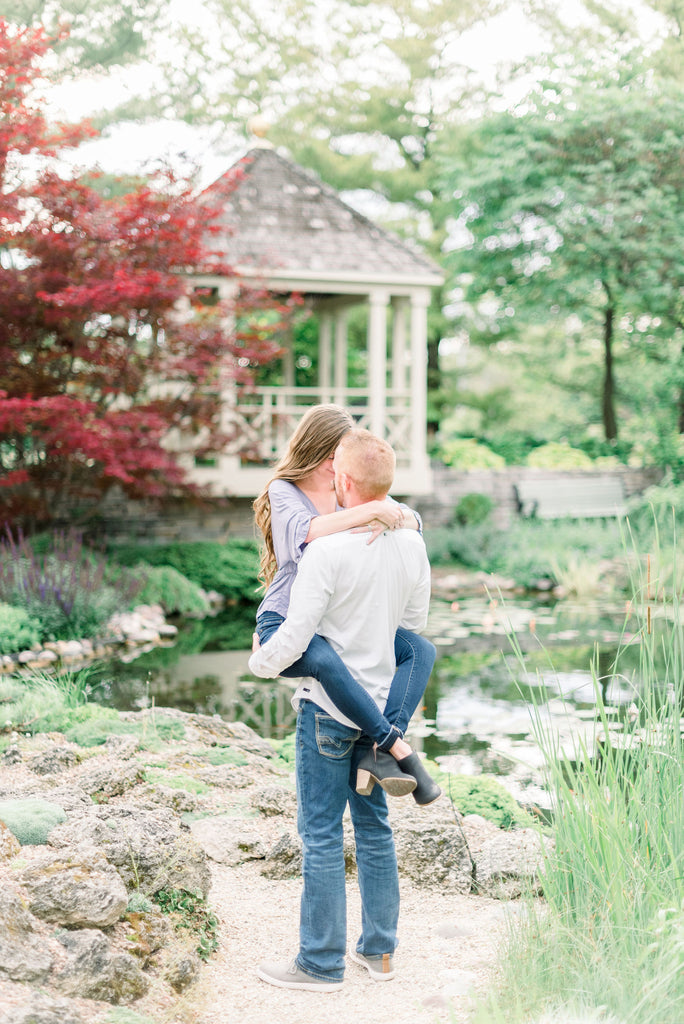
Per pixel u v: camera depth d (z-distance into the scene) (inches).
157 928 111.9
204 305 515.8
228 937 123.7
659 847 117.0
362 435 108.6
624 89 696.4
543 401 960.9
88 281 432.8
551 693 301.9
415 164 916.0
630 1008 90.7
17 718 224.8
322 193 603.8
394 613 109.4
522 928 112.6
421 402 599.8
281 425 557.3
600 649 365.7
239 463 558.9
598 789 121.6
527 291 758.5
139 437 455.8
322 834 110.1
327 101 908.0
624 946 100.1
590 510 668.1
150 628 420.5
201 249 465.1
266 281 547.8
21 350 462.9
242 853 154.1
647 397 802.2
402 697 107.7
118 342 476.7
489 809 183.8
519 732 258.4
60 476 478.9
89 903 104.0
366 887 113.6
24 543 441.7
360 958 115.0
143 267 457.1
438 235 872.9
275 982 110.2
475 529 612.7
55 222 435.8
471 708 287.1
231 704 297.1
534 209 713.6
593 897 113.7
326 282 573.3
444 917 132.6
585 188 674.2
